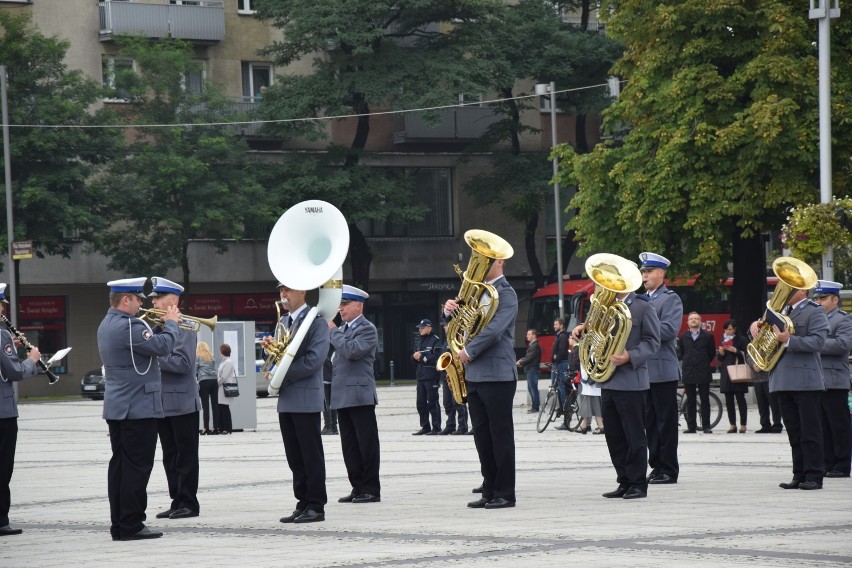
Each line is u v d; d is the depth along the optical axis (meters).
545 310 76.25
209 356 39.81
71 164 67.56
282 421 17.28
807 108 47.44
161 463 28.33
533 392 45.88
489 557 13.08
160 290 17.12
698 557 12.66
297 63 79.62
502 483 17.78
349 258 78.19
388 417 47.03
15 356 17.33
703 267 49.66
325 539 15.08
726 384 35.84
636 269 18.73
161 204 69.25
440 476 23.39
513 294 18.02
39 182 66.31
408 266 82.38
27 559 14.32
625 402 18.66
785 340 19.53
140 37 70.44
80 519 18.22
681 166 47.97
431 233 83.38
